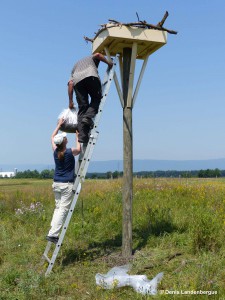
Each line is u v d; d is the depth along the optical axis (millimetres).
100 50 8109
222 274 6000
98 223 9664
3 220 10680
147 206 10602
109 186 16359
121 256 7496
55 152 7172
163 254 7316
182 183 16125
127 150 7707
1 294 5758
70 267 7020
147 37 7309
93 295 5699
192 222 8625
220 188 14539
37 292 5809
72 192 7117
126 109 7719
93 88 7137
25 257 7578
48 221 10203
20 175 75438
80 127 7168
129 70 7723
